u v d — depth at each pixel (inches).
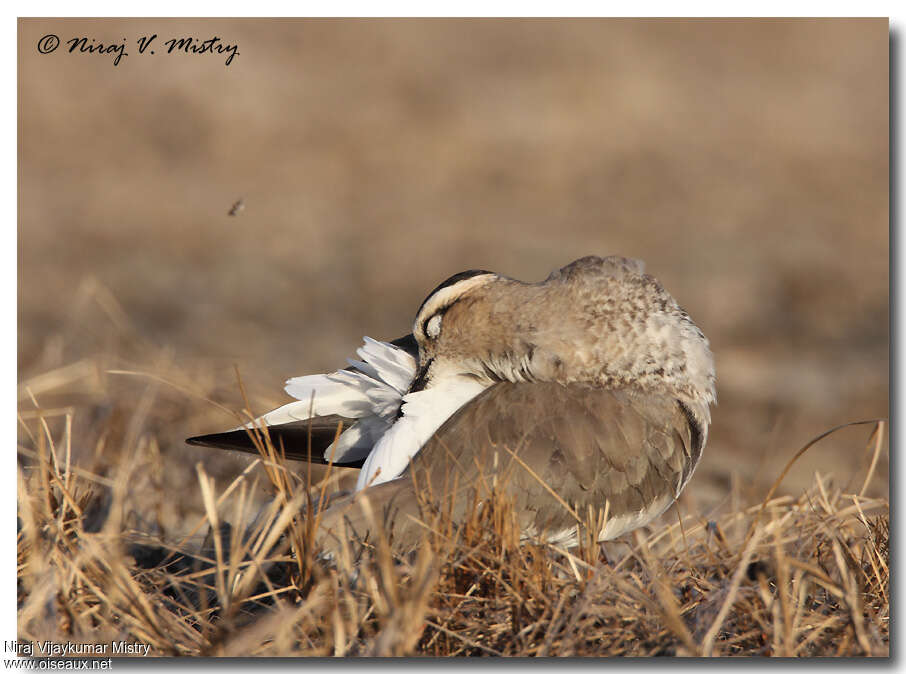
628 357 342.6
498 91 1368.1
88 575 293.3
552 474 312.7
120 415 441.4
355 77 1364.4
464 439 317.4
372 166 1157.1
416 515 295.1
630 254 941.2
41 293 768.9
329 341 706.8
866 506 361.4
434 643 275.7
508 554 290.4
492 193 1114.7
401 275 872.3
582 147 1234.6
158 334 689.0
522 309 348.8
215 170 1111.6
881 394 654.5
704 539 354.6
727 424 597.3
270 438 339.0
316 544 291.3
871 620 294.2
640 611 286.2
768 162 1230.9
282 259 909.2
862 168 1229.7
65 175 1071.6
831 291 857.5
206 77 1258.0
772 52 1657.2
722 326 778.8
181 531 382.6
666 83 1456.7
